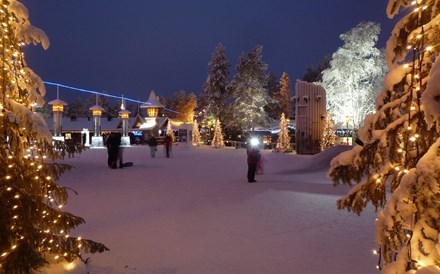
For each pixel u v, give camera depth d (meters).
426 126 2.84
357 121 38.00
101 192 12.24
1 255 4.23
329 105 39.25
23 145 4.76
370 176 3.23
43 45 4.85
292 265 5.35
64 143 5.09
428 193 2.50
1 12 4.47
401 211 2.61
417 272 2.36
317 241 6.50
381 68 37.47
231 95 50.50
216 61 52.56
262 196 11.10
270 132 55.28
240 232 7.18
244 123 48.81
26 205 4.58
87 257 5.77
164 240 6.68
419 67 2.82
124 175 16.69
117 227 7.64
